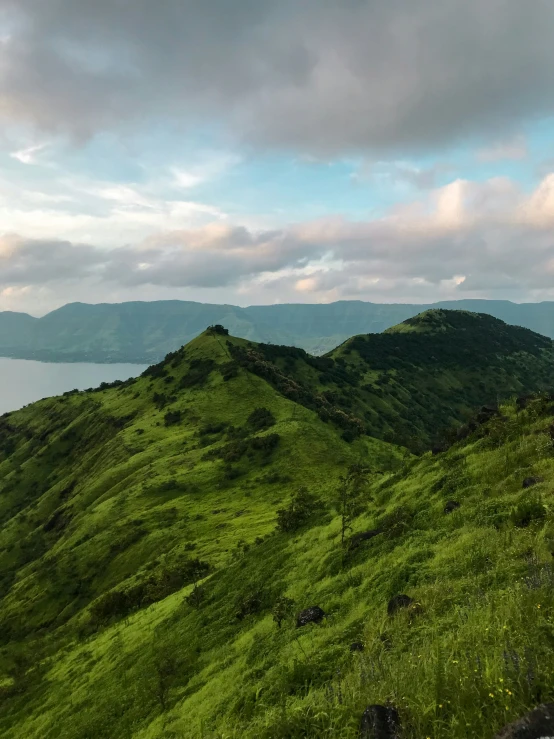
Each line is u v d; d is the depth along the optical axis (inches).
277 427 5841.5
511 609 361.4
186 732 716.7
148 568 3110.2
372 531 1095.6
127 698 1218.0
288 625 877.8
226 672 882.8
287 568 1322.6
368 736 267.9
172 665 1127.0
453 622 430.6
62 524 5428.2
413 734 257.9
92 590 3563.0
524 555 534.0
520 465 914.7
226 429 6314.0
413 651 393.7
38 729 1472.7
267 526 3102.9
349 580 882.1
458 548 693.9
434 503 1006.4
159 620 1788.9
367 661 441.4
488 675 264.8
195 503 4384.8
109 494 5255.9
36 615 3538.4
